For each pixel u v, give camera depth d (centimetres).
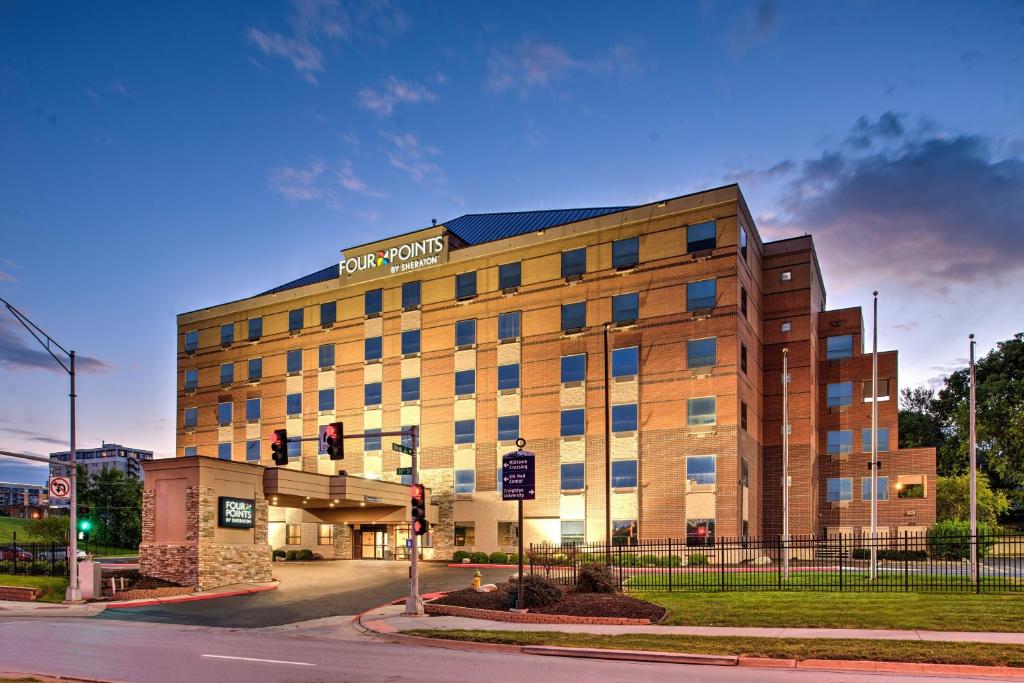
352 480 4450
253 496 3709
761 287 5141
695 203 4509
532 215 6172
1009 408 6594
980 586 2409
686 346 4434
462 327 5297
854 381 5253
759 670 1445
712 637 1752
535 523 4778
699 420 4325
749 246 4781
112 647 1823
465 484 5103
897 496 5000
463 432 5169
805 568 3569
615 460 4562
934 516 4866
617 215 4769
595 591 2591
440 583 3491
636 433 4512
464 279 5344
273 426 6188
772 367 5088
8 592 3114
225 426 6512
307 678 1387
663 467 4400
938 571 3109
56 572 3612
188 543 3366
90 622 2453
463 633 1941
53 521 6175
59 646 1838
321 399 5931
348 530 5491
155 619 2539
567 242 4941
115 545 7556
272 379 6262
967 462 6931
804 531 4797
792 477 4891
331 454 2517
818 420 5312
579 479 4659
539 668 1491
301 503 4822
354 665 1538
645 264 4634
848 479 5153
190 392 6838
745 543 3447
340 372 5862
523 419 4931
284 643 1933
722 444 4231
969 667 1373
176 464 3475
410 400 5456
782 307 5125
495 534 4916
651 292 4591
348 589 3334
